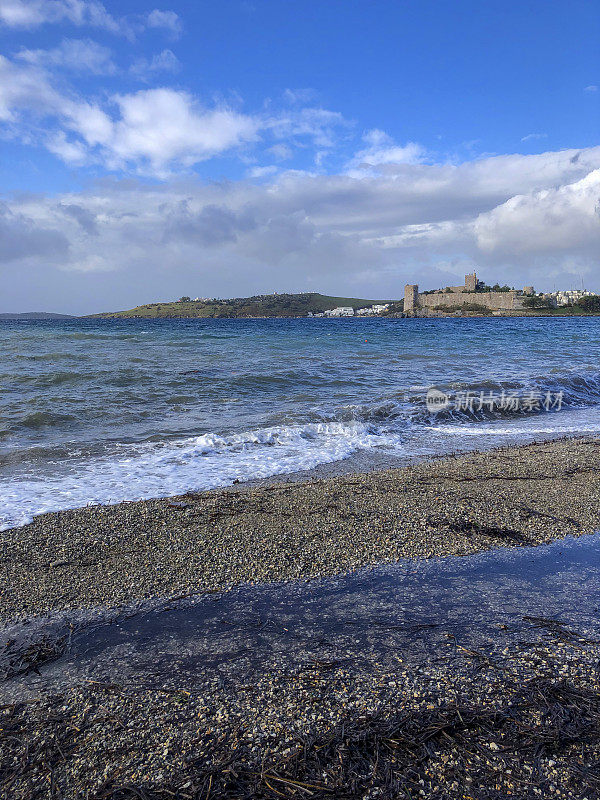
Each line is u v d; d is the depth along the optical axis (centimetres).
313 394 1739
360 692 343
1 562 551
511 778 273
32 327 7794
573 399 1791
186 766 282
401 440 1243
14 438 1155
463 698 336
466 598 480
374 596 484
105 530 642
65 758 290
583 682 353
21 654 395
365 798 261
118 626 433
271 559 562
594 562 562
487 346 3847
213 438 1165
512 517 695
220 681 358
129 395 1664
